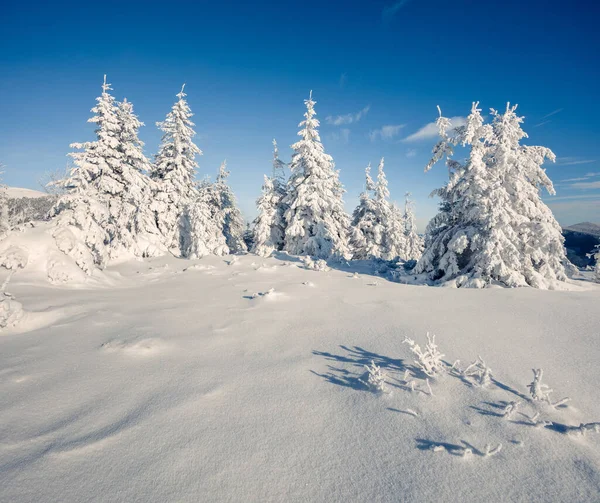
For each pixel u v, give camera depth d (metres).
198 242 23.47
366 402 3.51
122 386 3.99
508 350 4.76
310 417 3.30
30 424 3.17
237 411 3.42
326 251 24.03
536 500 2.23
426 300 8.13
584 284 12.28
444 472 2.50
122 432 3.04
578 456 2.62
